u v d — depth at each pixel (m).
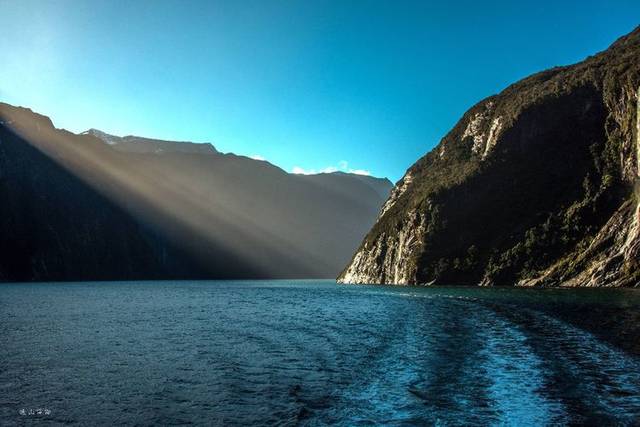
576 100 162.50
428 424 16.55
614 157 142.25
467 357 27.09
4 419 19.42
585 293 81.62
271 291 136.25
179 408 20.25
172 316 59.50
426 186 193.50
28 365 29.27
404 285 153.50
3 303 85.50
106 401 21.55
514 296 77.44
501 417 16.66
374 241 197.25
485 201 156.88
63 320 55.41
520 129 168.38
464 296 81.88
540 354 26.78
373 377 23.53
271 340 37.84
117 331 44.88
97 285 193.62
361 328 43.53
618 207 132.25
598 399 18.11
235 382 24.12
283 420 18.12
